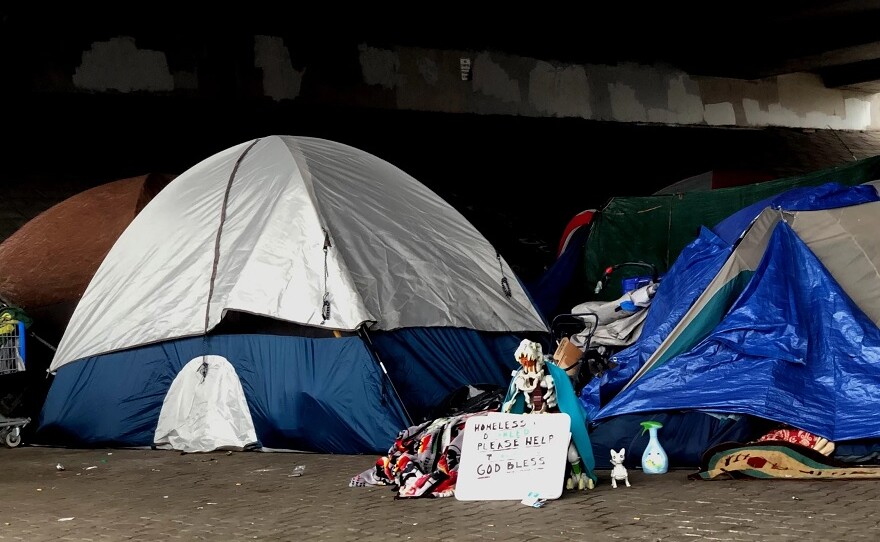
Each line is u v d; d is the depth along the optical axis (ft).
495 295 33.45
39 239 39.58
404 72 72.38
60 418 31.91
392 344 29.60
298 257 29.55
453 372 30.66
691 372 24.43
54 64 57.31
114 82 59.41
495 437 21.13
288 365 28.89
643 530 17.08
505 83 77.71
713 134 88.69
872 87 98.07
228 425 29.45
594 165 76.69
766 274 25.04
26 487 24.98
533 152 75.15
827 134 97.40
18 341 33.45
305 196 30.42
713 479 21.75
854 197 27.55
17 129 54.90
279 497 22.09
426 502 20.80
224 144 61.46
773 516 17.61
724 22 80.43
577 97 81.76
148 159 57.47
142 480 25.32
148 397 30.89
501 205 66.90
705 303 25.53
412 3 70.44
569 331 33.78
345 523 19.03
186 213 32.22
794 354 23.79
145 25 60.64
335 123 67.92
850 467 21.09
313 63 67.87
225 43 63.72
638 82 85.40
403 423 27.61
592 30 80.53
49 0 56.29
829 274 24.95
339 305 28.50
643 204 40.78
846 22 79.82
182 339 30.58
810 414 22.76
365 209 31.73
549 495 20.34
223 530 18.95
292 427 28.50
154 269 31.81
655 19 79.51
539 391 21.44
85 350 31.99
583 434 21.36
